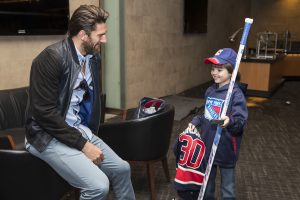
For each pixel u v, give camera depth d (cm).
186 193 202
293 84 789
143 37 525
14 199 173
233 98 193
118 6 473
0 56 319
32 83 158
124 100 498
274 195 255
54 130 158
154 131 226
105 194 161
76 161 161
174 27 624
